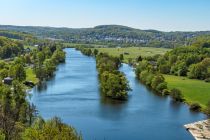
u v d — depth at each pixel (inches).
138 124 5354.3
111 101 6879.9
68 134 2773.1
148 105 6673.2
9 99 4832.7
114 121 5467.5
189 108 6515.8
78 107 6259.8
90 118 5590.6
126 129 5098.4
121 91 7155.5
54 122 2965.1
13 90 5782.5
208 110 5900.6
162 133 4975.4
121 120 5541.3
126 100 7081.7
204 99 7293.3
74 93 7490.2
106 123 5339.6
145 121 5536.4
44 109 6013.8
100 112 5969.5
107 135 4805.6
